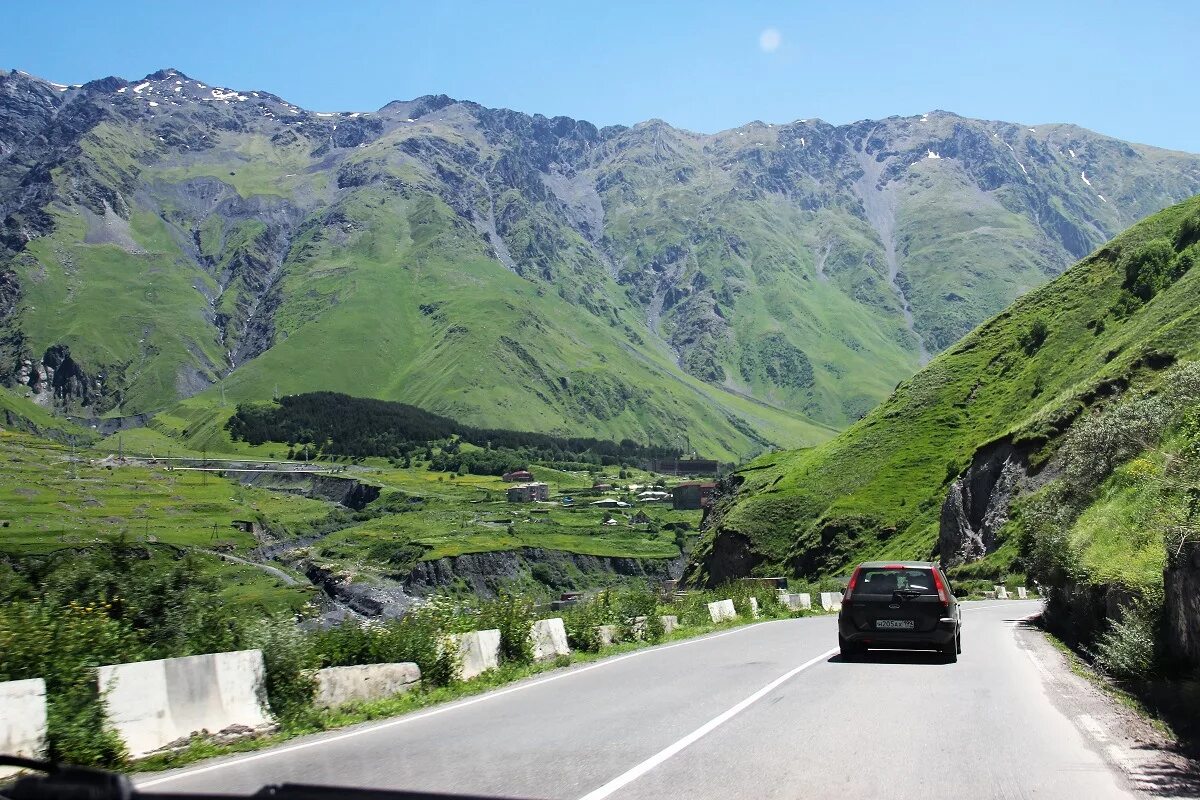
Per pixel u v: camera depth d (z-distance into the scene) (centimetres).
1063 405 7731
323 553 14162
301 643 1386
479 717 1345
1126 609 1884
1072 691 1588
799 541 10450
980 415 10650
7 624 1090
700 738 1145
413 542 14662
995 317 12194
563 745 1109
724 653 2242
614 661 2123
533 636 2111
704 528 14800
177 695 1164
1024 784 912
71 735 1012
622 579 14975
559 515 19338
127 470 18775
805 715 1315
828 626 3166
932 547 8569
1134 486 2823
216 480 18850
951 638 1969
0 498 14225
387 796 859
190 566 1594
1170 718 1305
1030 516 4509
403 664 1611
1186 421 2208
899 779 928
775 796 859
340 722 1337
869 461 11025
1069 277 11606
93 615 1273
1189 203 11031
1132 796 867
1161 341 7475
